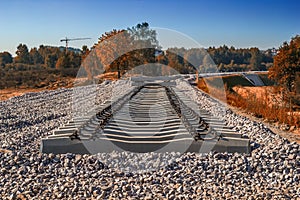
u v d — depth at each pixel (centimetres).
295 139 743
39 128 809
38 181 467
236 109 1211
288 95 1381
